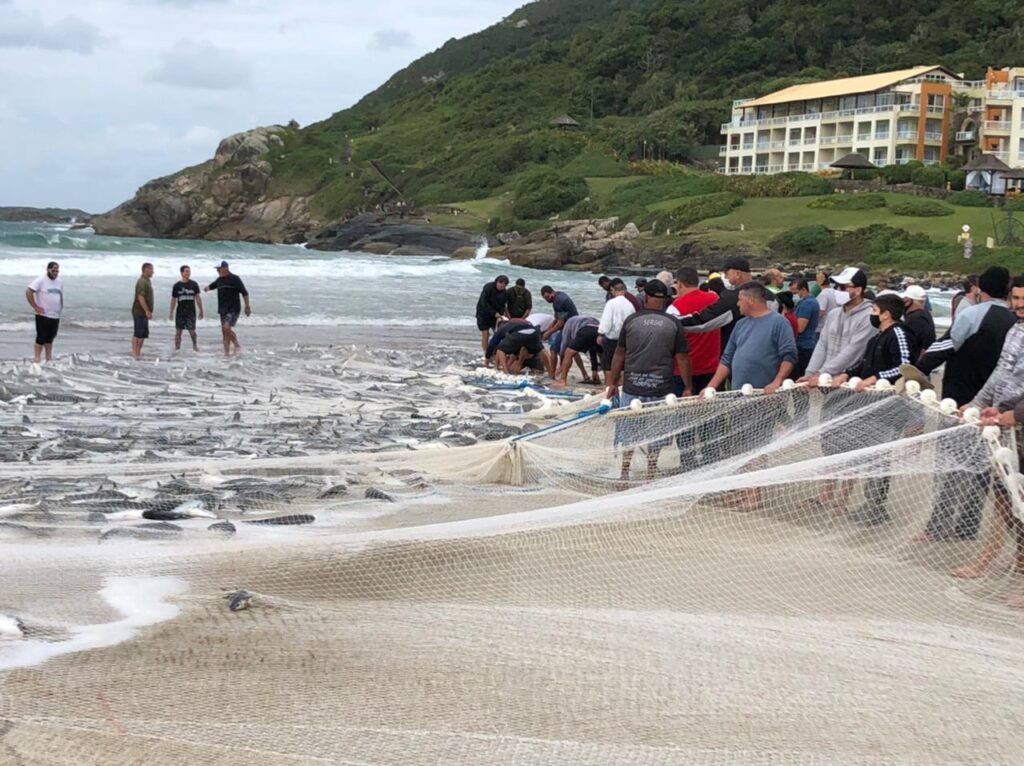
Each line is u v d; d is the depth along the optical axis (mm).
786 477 7098
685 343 11094
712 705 5164
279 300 40406
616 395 12992
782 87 138000
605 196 112500
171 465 10047
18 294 35719
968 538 6949
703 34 161625
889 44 146750
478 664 5605
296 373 19562
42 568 6688
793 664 5621
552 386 20312
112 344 25375
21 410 14375
